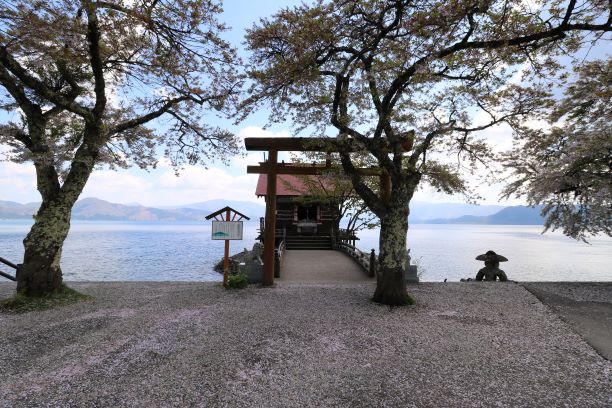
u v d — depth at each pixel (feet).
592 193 32.91
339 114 29.84
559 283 35.27
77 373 15.66
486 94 28.86
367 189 29.19
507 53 24.17
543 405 13.16
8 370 15.97
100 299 29.17
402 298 26.91
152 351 18.04
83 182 29.84
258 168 35.63
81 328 21.56
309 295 30.32
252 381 14.99
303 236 72.74
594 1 21.44
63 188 29.07
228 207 34.99
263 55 30.83
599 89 33.47
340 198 71.05
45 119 28.73
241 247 189.26
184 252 155.12
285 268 48.11
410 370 15.97
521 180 38.22
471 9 21.27
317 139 30.78
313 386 14.61
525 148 38.01
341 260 55.21
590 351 18.08
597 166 32.89
